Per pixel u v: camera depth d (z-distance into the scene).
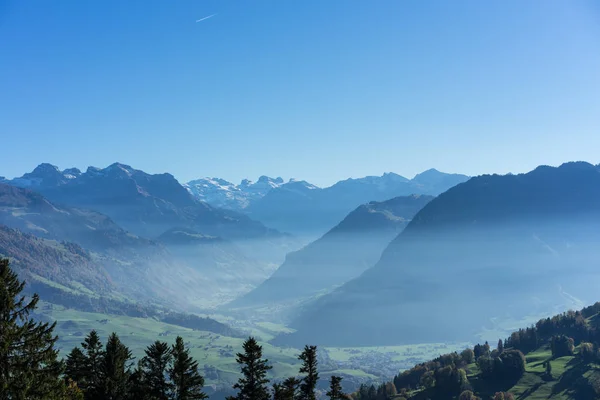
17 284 53.53
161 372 72.50
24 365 49.97
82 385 70.25
